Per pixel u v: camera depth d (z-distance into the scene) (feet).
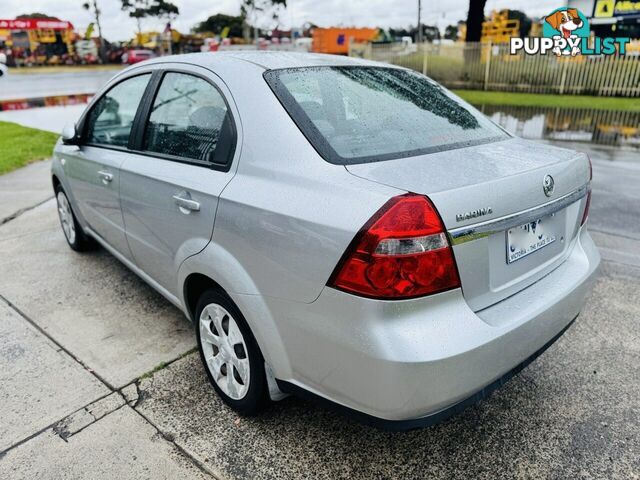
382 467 7.02
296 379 6.72
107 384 8.72
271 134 6.93
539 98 49.57
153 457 7.17
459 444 7.43
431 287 5.57
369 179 6.00
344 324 5.76
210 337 8.21
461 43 59.21
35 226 16.75
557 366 9.20
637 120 37.19
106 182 10.45
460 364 5.65
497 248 6.30
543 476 6.88
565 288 7.23
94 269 13.32
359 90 8.02
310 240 5.95
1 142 30.42
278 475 6.89
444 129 7.88
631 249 14.25
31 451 7.27
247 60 8.13
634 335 10.12
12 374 8.98
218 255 7.26
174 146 8.67
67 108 49.19
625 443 7.43
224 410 8.11
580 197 7.68
